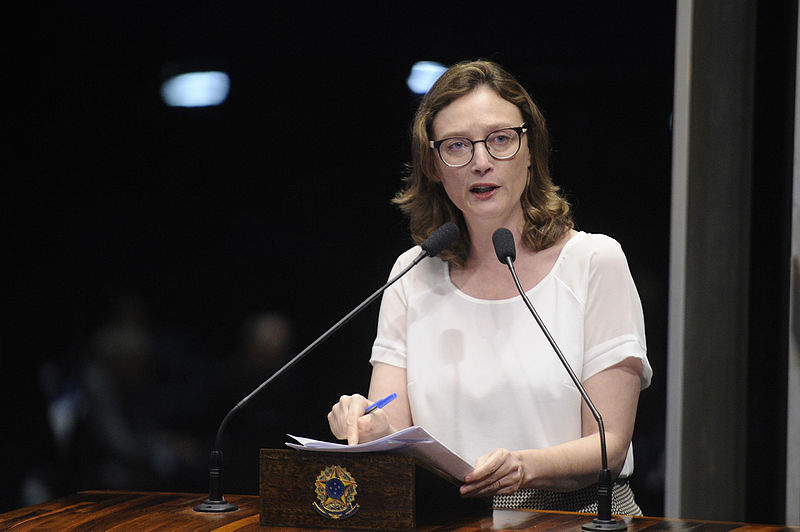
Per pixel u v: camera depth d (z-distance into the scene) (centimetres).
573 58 1227
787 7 854
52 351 1466
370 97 1354
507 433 700
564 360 598
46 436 1454
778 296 855
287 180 1398
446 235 667
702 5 865
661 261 1214
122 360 1447
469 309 730
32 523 578
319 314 1395
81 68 1451
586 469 644
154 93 1434
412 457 547
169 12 1410
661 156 1206
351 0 1337
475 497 596
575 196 1226
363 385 1387
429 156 733
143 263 1455
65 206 1473
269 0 1373
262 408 1405
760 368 862
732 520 859
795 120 826
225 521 580
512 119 708
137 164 1448
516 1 1248
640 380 700
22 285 1479
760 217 865
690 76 862
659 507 1246
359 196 1376
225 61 1402
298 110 1385
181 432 1427
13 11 1447
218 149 1420
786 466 827
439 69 1311
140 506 626
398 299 766
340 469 558
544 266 723
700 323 863
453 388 715
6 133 1471
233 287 1425
